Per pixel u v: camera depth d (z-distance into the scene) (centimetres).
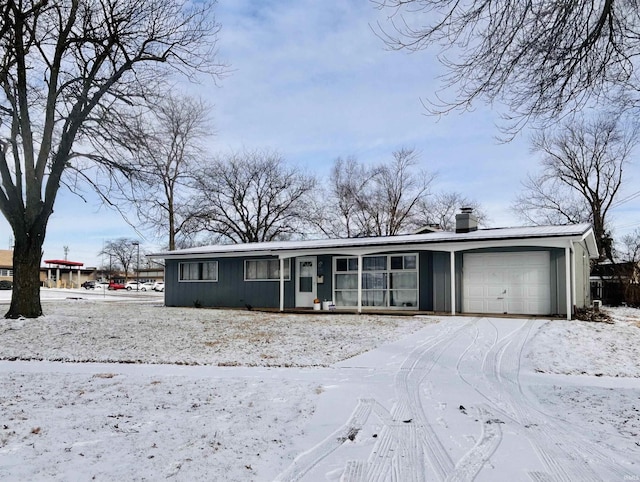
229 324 1547
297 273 2130
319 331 1363
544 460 436
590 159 3572
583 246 1989
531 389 717
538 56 585
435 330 1326
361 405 624
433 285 1839
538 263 1675
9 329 1416
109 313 1933
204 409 602
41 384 756
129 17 1555
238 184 4206
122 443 475
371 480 393
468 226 1955
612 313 2027
